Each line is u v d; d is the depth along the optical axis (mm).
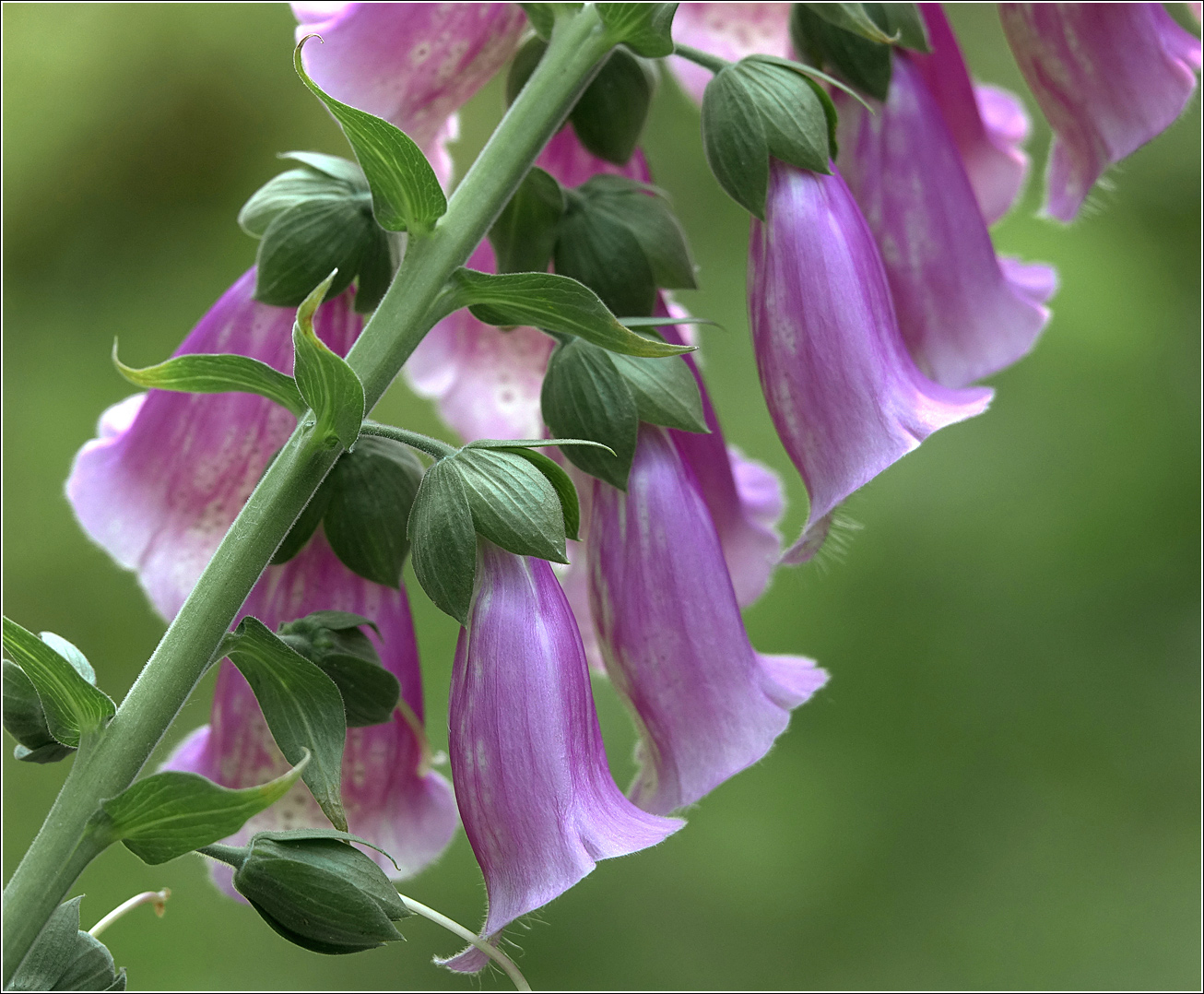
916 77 820
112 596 1833
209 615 757
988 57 1961
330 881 762
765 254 796
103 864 1729
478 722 773
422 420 1843
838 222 795
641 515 797
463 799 775
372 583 804
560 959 1856
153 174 1987
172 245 1978
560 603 777
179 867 1751
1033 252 2055
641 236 801
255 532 760
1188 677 1981
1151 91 825
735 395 1902
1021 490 2045
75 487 815
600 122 807
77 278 1955
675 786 798
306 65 805
